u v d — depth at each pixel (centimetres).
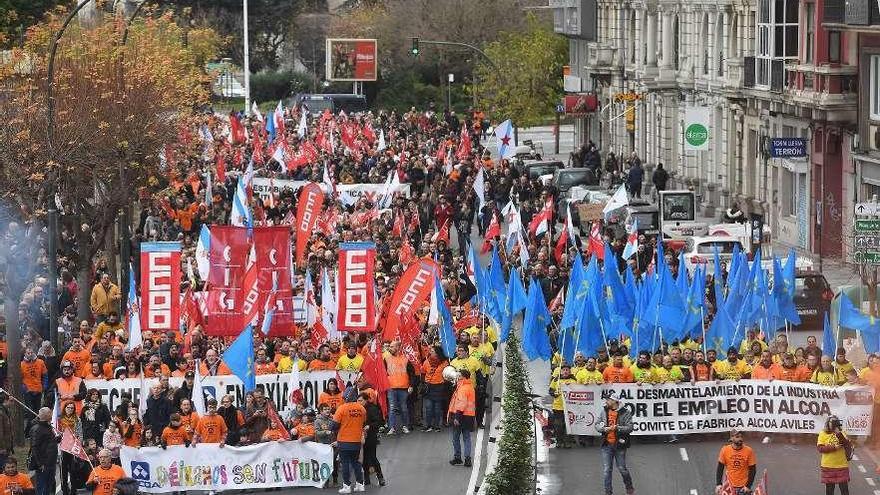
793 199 10906
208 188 10619
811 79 10025
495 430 6203
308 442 5441
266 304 6231
